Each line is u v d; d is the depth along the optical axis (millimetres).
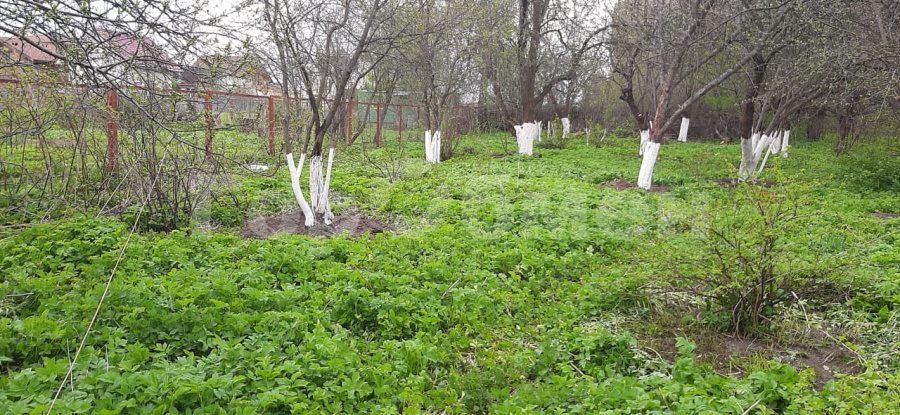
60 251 6180
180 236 7121
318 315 4957
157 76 6434
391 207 10477
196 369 3771
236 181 10867
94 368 3795
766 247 5328
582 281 6551
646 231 8242
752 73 14938
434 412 4004
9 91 7957
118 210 8156
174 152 8258
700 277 5598
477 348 4992
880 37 11141
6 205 8352
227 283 5301
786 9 12156
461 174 15109
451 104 21594
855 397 3693
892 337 5074
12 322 4391
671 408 3791
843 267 5629
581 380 4391
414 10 9688
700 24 13500
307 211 8914
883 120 18844
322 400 3799
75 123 8523
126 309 4637
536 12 19281
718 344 5219
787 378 4090
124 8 5539
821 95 15102
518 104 24484
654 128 14305
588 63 20984
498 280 6387
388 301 5238
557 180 14008
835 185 15273
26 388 3469
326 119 9016
